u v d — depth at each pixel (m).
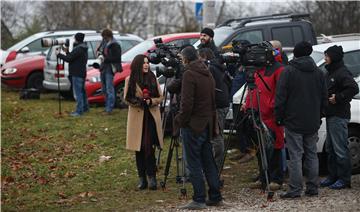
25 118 19.03
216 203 10.03
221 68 11.29
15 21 44.53
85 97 19.17
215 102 10.70
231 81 12.27
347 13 29.41
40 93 24.89
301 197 10.45
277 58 11.63
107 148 15.18
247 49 10.52
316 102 10.27
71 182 12.55
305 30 17.00
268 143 10.78
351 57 13.02
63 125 17.61
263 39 16.77
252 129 10.88
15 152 15.27
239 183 11.68
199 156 9.84
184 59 9.78
